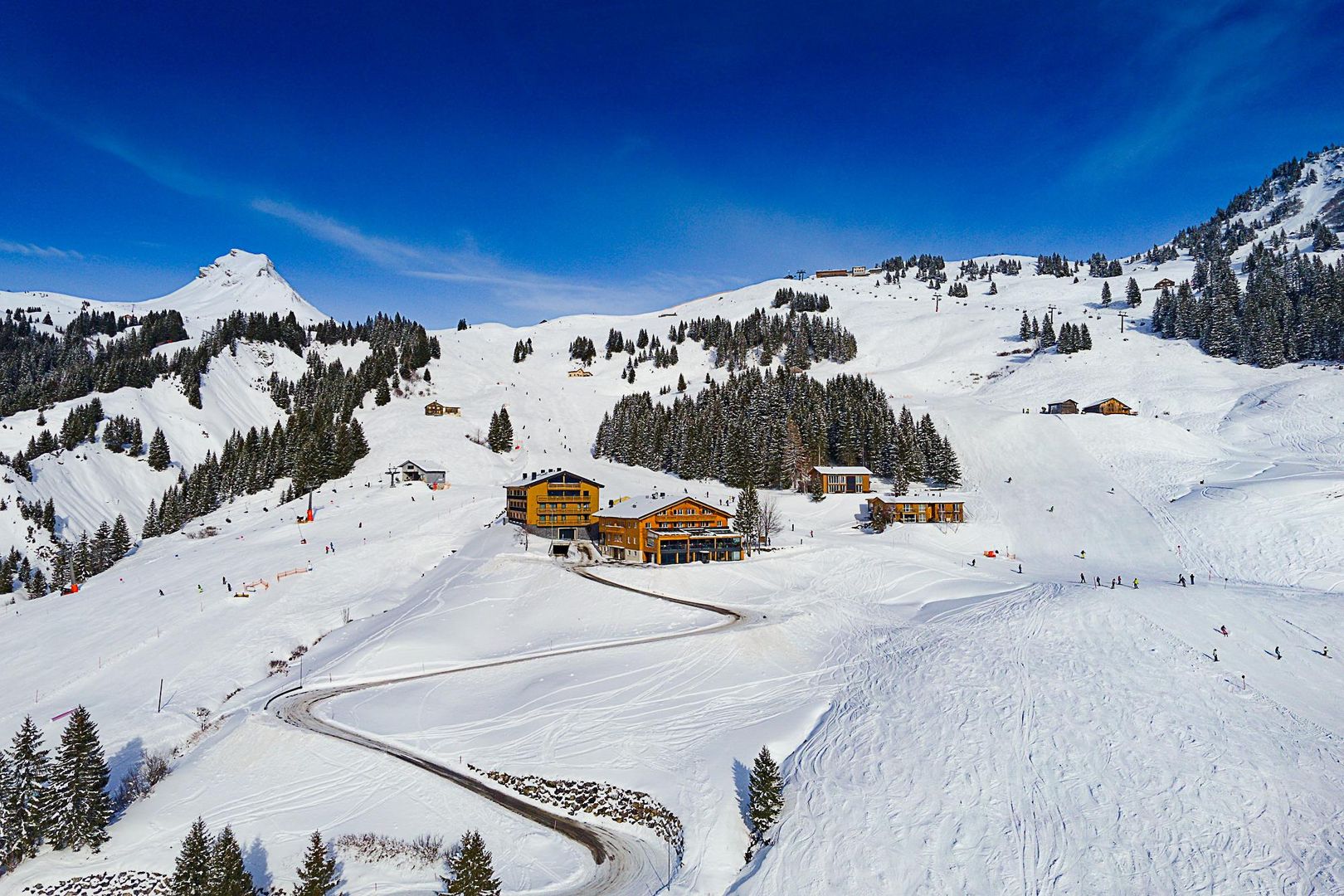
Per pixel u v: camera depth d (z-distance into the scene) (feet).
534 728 145.28
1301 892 89.81
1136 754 119.75
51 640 217.97
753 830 114.83
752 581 242.99
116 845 114.62
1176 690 138.82
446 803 122.62
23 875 108.78
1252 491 281.13
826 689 161.79
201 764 137.90
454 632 203.51
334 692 169.17
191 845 98.94
